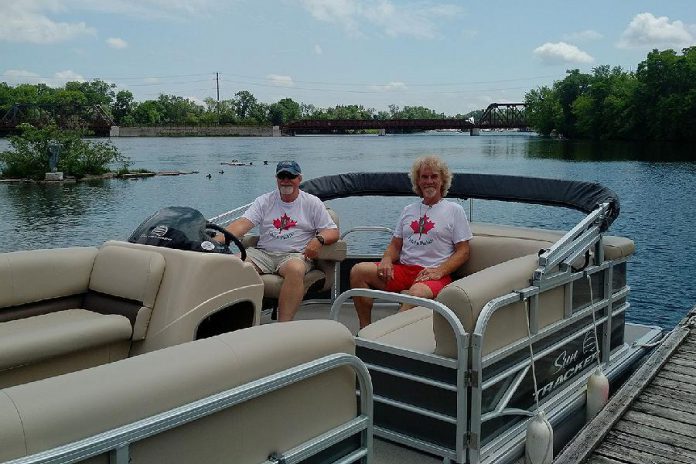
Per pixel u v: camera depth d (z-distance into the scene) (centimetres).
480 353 283
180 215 321
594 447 374
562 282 351
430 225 422
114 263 300
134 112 17112
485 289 293
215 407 177
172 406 172
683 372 504
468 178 510
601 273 410
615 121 8625
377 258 556
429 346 306
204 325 321
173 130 14300
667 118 7769
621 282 439
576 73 10362
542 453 302
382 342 312
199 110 18350
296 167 455
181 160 5959
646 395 460
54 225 2314
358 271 424
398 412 307
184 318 279
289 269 420
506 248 419
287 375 195
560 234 427
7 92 15062
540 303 339
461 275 436
